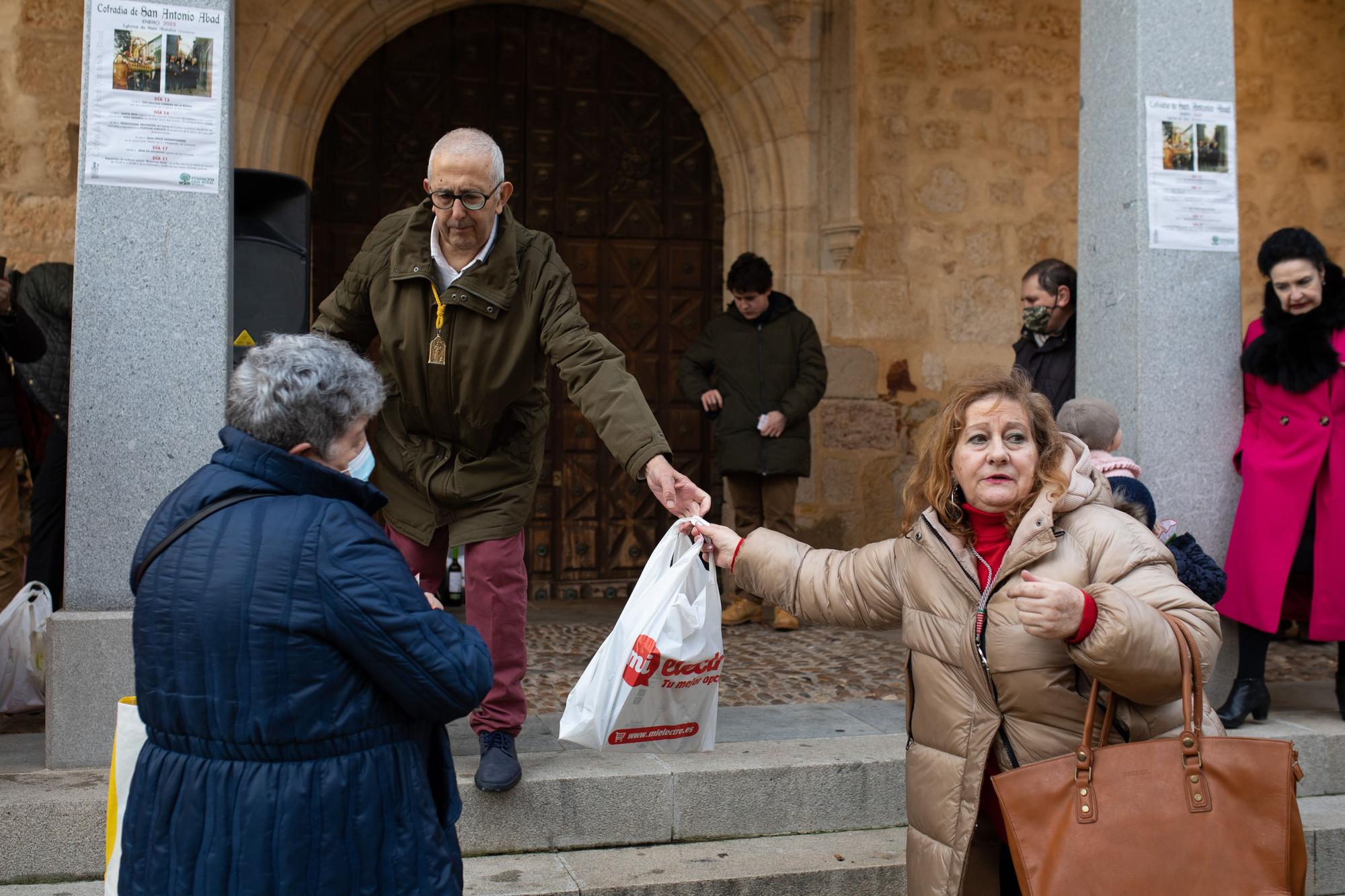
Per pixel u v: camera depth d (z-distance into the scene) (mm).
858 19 6953
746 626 6199
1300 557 3986
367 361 1968
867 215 7043
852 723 4000
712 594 2602
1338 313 3926
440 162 2848
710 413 6223
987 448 2209
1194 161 4168
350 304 3164
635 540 7383
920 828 2295
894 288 7086
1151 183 4125
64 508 4824
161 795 1734
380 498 1913
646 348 7301
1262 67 7578
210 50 3410
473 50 6988
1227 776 1961
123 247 3352
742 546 2598
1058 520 2221
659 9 6914
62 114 5902
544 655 5254
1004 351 7258
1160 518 4113
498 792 3168
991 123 7234
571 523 7293
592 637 5754
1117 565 2127
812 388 6035
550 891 2932
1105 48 4281
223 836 1688
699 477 7391
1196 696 1996
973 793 2191
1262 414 4090
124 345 3352
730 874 3070
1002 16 7242
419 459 3164
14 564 4508
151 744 1802
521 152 7062
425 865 1797
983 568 2256
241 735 1703
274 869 1685
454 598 6844
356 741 1764
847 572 2482
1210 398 4172
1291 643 6035
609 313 7238
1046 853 1978
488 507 3156
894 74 7078
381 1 6391
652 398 7309
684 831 3334
